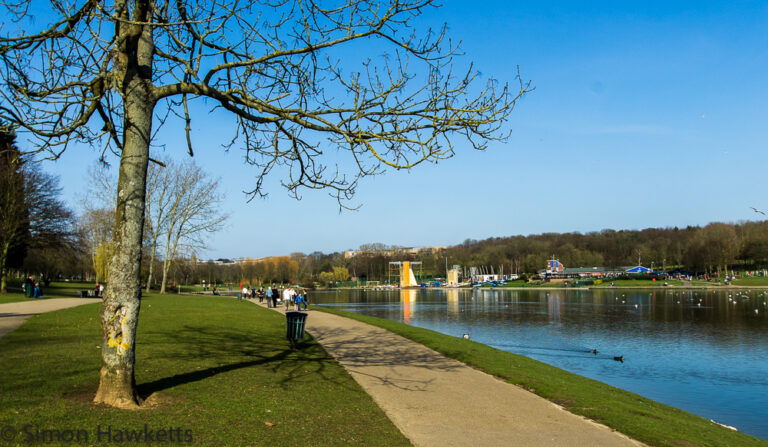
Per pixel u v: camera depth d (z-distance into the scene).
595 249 147.75
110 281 7.00
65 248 40.84
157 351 12.27
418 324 33.38
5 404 6.64
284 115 7.95
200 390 8.31
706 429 8.81
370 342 16.92
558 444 6.91
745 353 21.89
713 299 60.47
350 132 7.83
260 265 133.75
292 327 14.60
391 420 7.65
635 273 115.62
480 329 30.34
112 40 7.01
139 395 7.62
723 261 101.88
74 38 6.68
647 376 17.19
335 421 7.28
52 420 6.08
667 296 68.25
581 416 8.43
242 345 14.41
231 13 7.35
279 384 9.34
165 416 6.67
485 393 9.81
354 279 144.62
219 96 7.73
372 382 10.35
